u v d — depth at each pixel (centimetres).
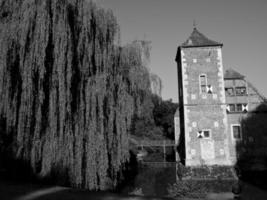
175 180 1662
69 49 826
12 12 808
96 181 825
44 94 790
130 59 1112
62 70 790
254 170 1745
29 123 760
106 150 872
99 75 904
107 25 986
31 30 770
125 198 658
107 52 968
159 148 3759
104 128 906
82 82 884
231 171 1569
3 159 869
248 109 1894
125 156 968
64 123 804
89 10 896
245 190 1238
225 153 1639
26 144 781
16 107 779
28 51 771
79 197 649
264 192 1183
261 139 1831
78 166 820
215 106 1712
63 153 801
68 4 857
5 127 848
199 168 1605
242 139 1853
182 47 1812
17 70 796
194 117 1716
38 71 773
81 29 880
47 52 811
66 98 807
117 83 998
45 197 636
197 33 1938
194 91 1752
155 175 1897
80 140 840
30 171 791
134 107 1077
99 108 873
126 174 1582
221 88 1731
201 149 1667
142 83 1124
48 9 800
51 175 787
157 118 4819
